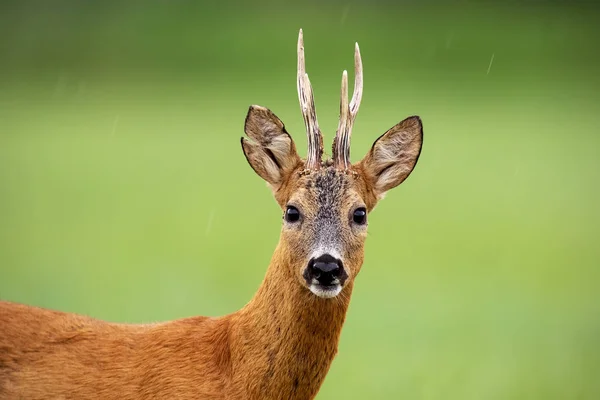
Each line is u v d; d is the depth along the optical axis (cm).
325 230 830
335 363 1507
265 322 835
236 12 5941
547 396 1372
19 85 4803
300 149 2711
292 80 4738
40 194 2744
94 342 873
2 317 885
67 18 5659
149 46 5375
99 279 1873
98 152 3428
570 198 2848
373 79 4688
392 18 5916
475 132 3809
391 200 2767
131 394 844
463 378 1442
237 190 2802
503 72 5028
